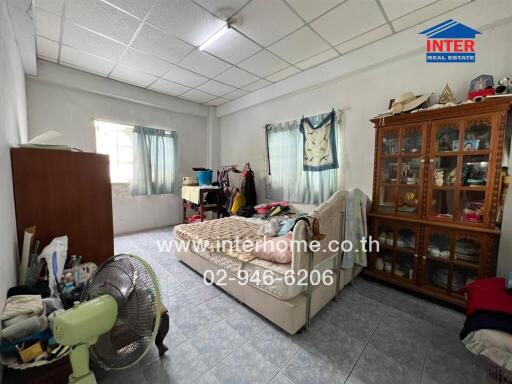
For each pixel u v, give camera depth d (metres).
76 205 1.65
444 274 1.95
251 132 4.21
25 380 0.88
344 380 1.21
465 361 1.34
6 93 1.39
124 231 3.99
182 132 4.57
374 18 2.05
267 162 3.87
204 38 2.38
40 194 1.51
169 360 1.35
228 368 1.29
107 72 3.20
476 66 1.96
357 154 2.79
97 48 2.58
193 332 1.58
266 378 1.23
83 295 0.96
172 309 1.84
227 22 2.11
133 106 3.87
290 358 1.36
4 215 1.13
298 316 1.49
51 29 2.23
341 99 2.89
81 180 1.66
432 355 1.38
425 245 1.98
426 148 1.95
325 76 2.89
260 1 1.85
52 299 1.14
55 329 0.67
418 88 2.28
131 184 3.97
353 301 1.95
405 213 2.12
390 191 2.25
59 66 2.99
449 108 1.77
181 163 4.61
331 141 2.97
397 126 2.11
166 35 2.33
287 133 3.55
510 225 1.74
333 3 1.87
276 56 2.73
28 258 1.37
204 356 1.38
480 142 1.73
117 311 0.79
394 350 1.42
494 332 0.99
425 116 1.92
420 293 2.03
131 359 0.81
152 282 0.79
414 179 2.09
